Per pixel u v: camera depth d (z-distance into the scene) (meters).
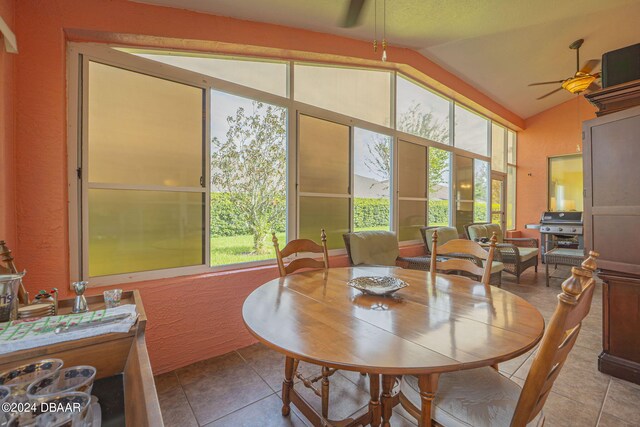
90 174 1.83
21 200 1.58
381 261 3.15
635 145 1.87
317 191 3.06
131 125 1.98
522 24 3.12
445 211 4.75
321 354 0.84
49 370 0.69
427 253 3.92
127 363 0.85
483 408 1.02
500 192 6.23
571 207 5.93
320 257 3.03
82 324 0.85
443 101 4.66
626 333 1.95
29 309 1.00
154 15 1.97
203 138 2.30
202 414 1.62
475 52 3.73
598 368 2.05
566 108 5.92
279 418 1.59
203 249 2.30
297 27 2.62
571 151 5.86
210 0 2.03
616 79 2.05
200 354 2.16
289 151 2.81
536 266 4.97
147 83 2.05
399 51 3.48
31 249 1.62
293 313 1.16
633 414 1.61
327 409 1.52
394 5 2.46
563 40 3.56
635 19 3.21
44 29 1.64
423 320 1.10
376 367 0.78
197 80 2.27
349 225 3.37
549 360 0.79
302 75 2.95
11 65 1.52
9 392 0.59
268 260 2.68
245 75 2.55
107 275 1.90
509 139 6.48
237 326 2.34
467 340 0.93
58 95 1.68
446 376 1.19
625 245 1.91
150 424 0.52
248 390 1.83
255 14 2.29
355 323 1.06
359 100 3.47
